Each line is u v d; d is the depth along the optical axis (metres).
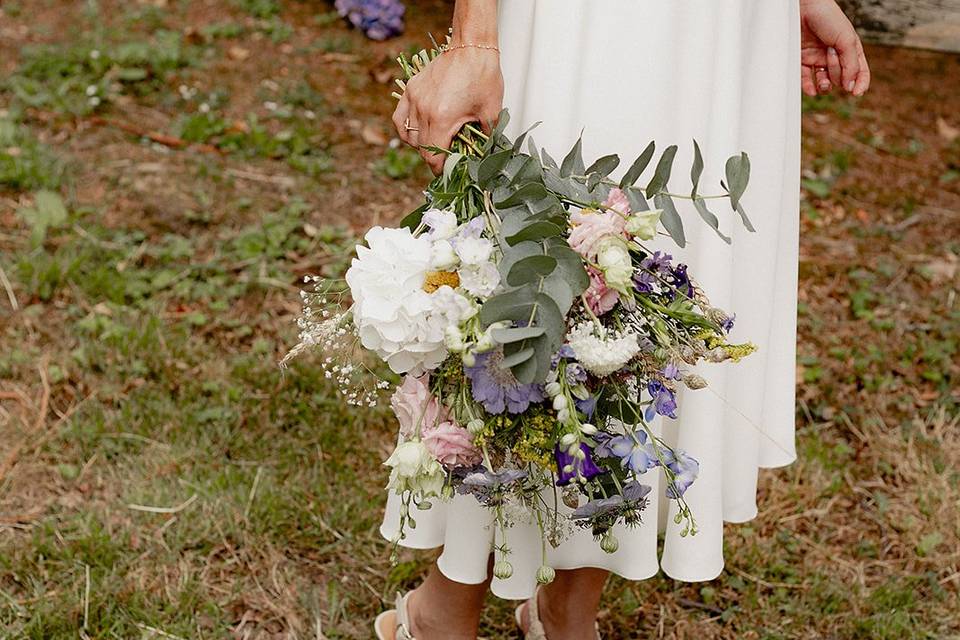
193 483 2.76
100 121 4.32
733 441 2.05
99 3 5.32
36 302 3.39
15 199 3.83
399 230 1.51
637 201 1.62
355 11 5.23
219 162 4.17
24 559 2.49
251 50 5.04
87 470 2.80
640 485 1.54
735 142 1.83
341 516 2.71
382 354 1.53
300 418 3.01
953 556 2.76
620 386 1.54
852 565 2.74
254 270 3.60
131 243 3.67
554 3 1.77
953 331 3.62
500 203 1.54
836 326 3.64
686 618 2.53
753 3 1.85
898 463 3.06
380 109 4.69
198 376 3.15
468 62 1.67
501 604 2.48
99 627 2.36
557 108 1.78
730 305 1.90
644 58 1.76
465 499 1.92
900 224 4.25
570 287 1.43
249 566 2.57
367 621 2.47
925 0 2.65
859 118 5.00
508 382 1.45
